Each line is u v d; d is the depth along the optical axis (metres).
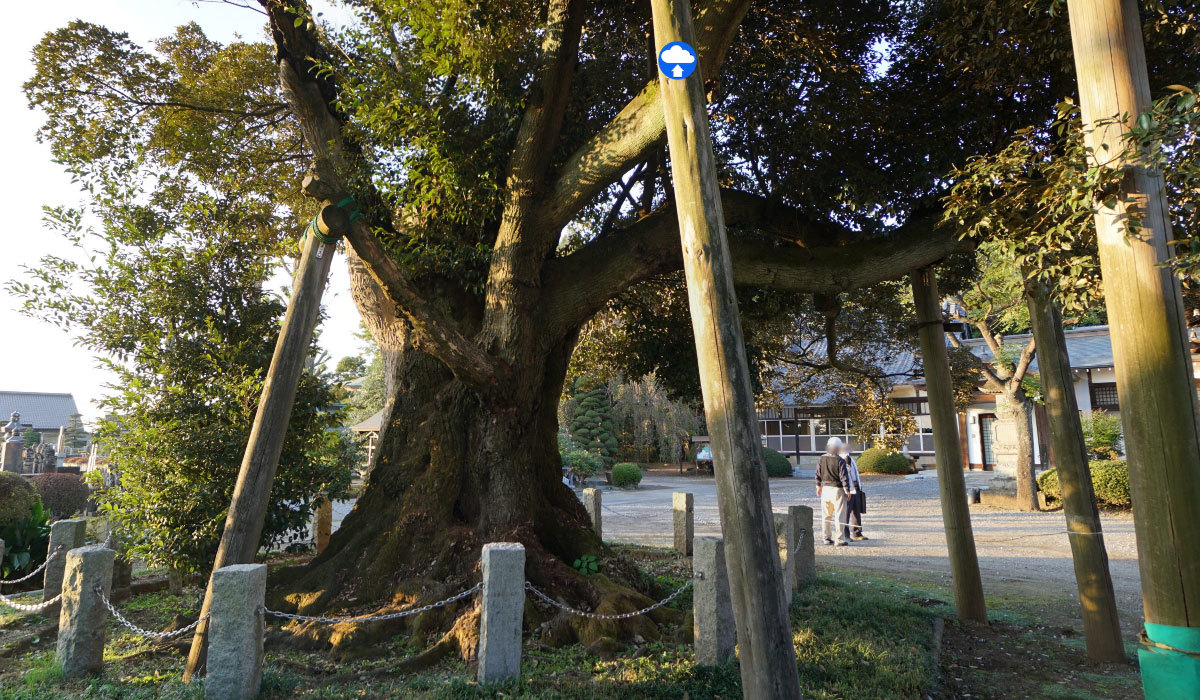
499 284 6.55
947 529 6.88
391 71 6.27
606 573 6.45
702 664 4.66
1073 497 5.77
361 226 5.10
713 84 5.37
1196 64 5.84
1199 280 3.18
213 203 7.22
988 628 6.47
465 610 5.51
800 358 12.41
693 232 3.45
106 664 4.78
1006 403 19.50
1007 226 4.73
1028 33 5.59
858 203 6.73
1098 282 4.19
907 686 4.48
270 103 9.75
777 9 7.16
